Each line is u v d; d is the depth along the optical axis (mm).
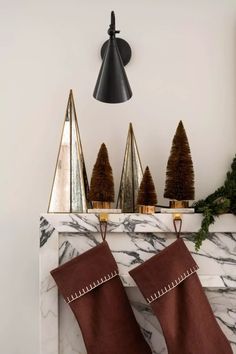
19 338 1294
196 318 1090
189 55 1359
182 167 1178
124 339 1097
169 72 1355
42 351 1145
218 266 1178
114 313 1112
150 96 1349
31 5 1359
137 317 1202
